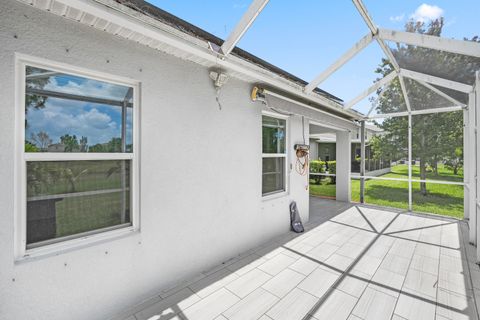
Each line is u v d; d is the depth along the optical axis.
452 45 2.31
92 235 1.96
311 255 3.27
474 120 3.57
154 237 2.30
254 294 2.34
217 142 2.93
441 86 3.87
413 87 4.59
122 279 2.08
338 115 5.78
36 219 1.68
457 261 3.08
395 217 5.25
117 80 2.06
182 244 2.56
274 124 4.15
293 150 4.47
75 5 1.44
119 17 1.59
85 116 1.91
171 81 2.41
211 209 2.87
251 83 3.39
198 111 2.69
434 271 2.82
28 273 1.59
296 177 4.58
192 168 2.64
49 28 1.63
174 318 2.00
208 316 2.03
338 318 2.00
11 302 1.53
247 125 3.37
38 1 1.46
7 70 1.48
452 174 10.73
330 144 14.03
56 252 1.73
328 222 4.88
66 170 1.83
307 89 3.50
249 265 2.97
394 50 3.20
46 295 1.67
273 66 3.72
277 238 3.94
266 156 3.92
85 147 1.92
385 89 4.70
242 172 3.30
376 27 2.65
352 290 2.42
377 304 2.19
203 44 2.14
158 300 2.24
